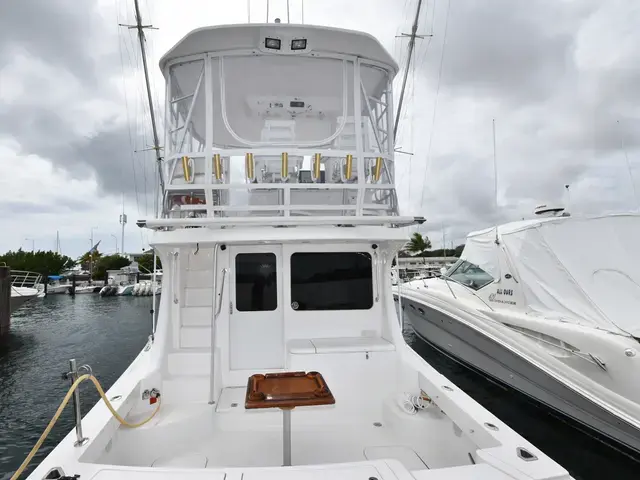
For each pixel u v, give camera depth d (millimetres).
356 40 3291
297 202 4078
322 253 3902
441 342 9211
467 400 2676
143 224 3084
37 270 48562
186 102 4086
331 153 3324
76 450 2037
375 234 3385
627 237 6320
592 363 5316
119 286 37531
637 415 4754
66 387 9883
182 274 4102
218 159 3225
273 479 1739
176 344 3783
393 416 3207
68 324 19562
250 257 3896
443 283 9547
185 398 3424
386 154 3559
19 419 7938
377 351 3533
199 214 3703
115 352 13578
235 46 3295
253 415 3291
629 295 5746
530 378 6492
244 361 3836
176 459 2896
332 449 2994
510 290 7109
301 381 2504
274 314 3895
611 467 5004
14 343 15289
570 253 6438
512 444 2070
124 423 2551
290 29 3164
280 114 4617
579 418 5734
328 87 4016
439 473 1810
